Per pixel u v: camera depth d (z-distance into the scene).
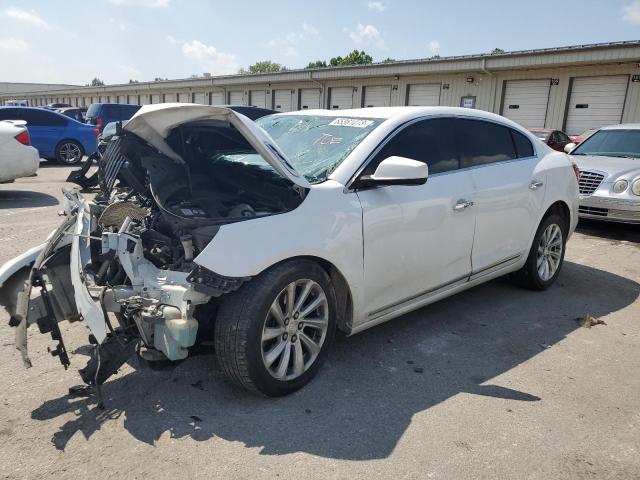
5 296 3.25
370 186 3.29
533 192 4.55
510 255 4.48
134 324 2.87
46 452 2.51
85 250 3.17
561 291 5.05
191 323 2.71
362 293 3.30
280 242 2.87
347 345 3.74
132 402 2.94
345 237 3.13
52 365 3.34
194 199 3.40
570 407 3.01
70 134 15.27
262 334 2.85
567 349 3.77
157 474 2.37
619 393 3.17
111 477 2.35
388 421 2.82
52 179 12.13
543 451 2.60
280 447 2.58
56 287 3.16
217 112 2.87
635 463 2.53
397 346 3.75
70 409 2.86
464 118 4.13
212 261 2.70
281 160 2.98
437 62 21.47
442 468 2.46
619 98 17.80
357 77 25.45
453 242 3.84
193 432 2.68
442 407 2.97
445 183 3.77
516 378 3.33
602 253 6.61
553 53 18.11
